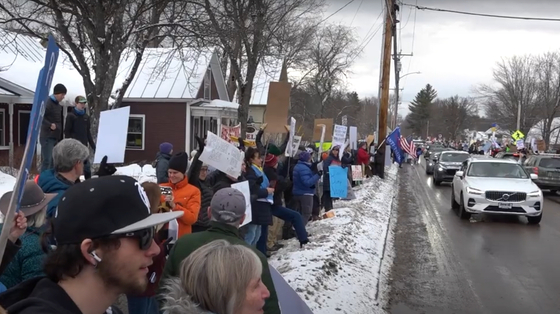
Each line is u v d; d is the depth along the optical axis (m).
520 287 8.47
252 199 7.70
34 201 3.35
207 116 29.75
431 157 37.69
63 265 1.87
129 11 11.64
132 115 28.64
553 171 24.47
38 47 27.23
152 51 25.52
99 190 1.90
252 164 8.03
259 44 19.30
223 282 2.26
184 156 5.49
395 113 54.81
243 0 16.19
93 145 9.66
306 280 7.25
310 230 11.55
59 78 24.30
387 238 12.37
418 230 13.75
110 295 1.94
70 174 4.45
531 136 67.38
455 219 15.76
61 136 10.28
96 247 1.87
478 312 7.21
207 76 31.41
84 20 10.44
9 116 23.30
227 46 13.20
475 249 11.40
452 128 117.56
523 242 12.24
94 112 10.93
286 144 11.21
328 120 16.50
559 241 12.41
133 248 1.93
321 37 44.91
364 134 88.81
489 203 14.96
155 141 28.78
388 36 26.45
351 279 7.98
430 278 8.95
